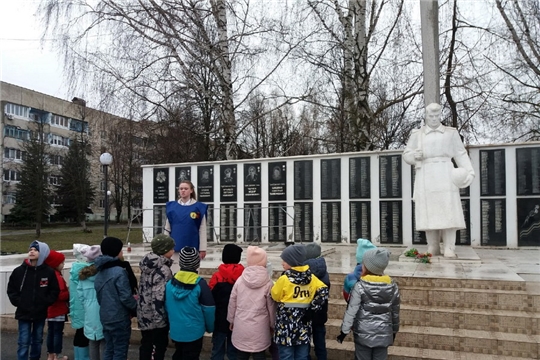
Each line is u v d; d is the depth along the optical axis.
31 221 32.22
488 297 5.65
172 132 23.05
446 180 8.14
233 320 4.42
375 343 4.02
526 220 10.31
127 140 30.75
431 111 8.28
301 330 4.13
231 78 15.80
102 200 47.66
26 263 5.48
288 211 12.28
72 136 36.62
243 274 4.43
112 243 4.91
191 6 14.61
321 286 4.23
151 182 13.78
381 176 11.38
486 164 10.66
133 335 6.41
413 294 5.97
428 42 9.30
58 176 37.09
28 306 5.38
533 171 10.29
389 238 11.23
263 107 22.94
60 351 5.73
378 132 16.23
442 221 8.07
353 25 15.93
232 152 15.63
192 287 4.41
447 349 5.14
